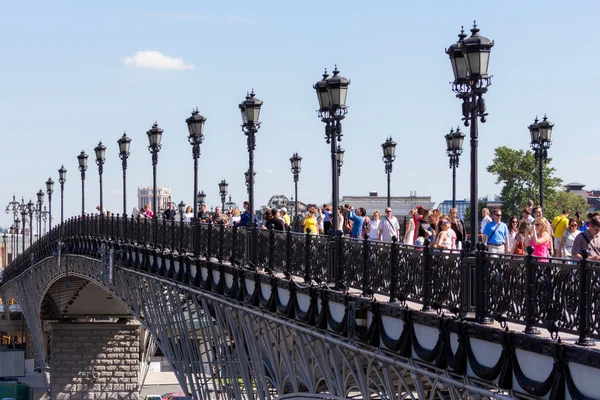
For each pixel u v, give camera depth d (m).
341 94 30.59
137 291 59.97
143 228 58.91
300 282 31.97
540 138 37.97
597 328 17.66
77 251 78.75
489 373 20.41
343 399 28.81
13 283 125.88
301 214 68.62
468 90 22.50
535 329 19.45
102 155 73.25
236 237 40.34
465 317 21.61
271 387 42.47
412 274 24.17
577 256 21.12
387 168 51.09
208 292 43.59
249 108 39.50
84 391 88.19
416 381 23.83
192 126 47.56
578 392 17.95
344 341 27.56
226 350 42.47
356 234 38.38
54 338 88.94
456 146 46.09
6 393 114.06
